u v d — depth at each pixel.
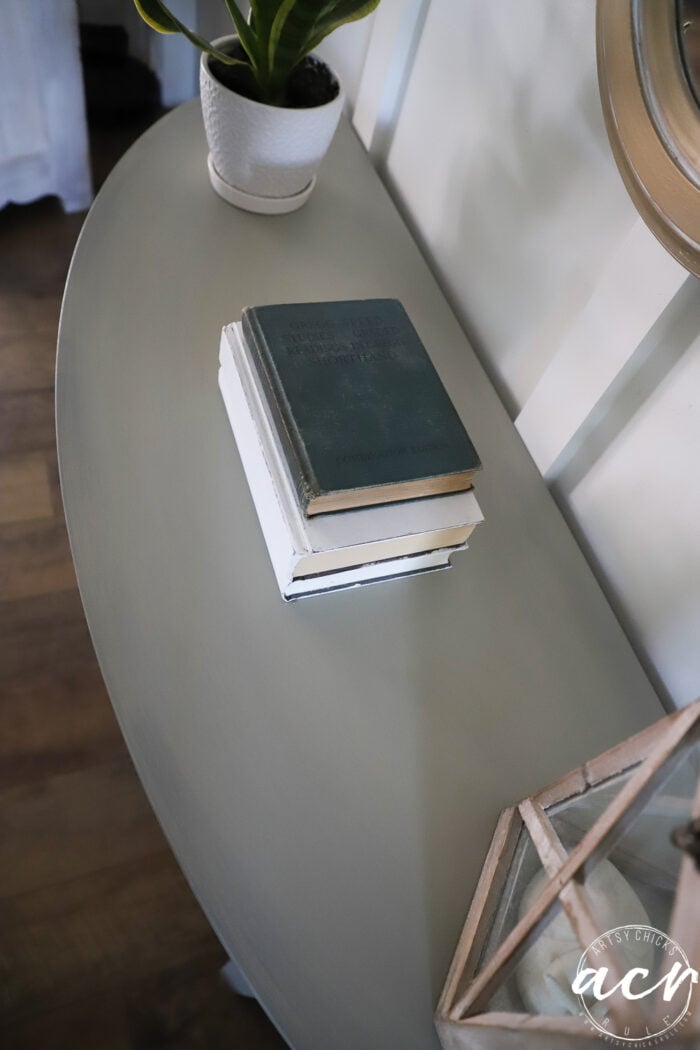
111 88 1.37
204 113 0.62
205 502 0.52
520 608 0.53
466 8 0.61
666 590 0.51
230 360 0.53
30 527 0.97
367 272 0.68
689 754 0.27
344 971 0.39
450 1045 0.37
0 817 0.80
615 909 0.29
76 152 1.19
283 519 0.46
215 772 0.43
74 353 0.56
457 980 0.38
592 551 0.58
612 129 0.45
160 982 0.74
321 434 0.44
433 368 0.49
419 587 0.52
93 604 0.46
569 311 0.56
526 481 0.60
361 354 0.49
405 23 0.68
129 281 0.61
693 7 0.38
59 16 1.00
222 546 0.50
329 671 0.48
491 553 0.55
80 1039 0.71
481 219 0.65
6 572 0.94
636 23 0.41
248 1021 0.74
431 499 0.47
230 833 0.41
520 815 0.41
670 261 0.45
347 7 0.56
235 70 0.63
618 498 0.54
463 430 0.47
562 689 0.51
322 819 0.43
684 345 0.47
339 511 0.45
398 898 0.41
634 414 0.52
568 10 0.50
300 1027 0.37
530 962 0.32
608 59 0.44
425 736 0.47
